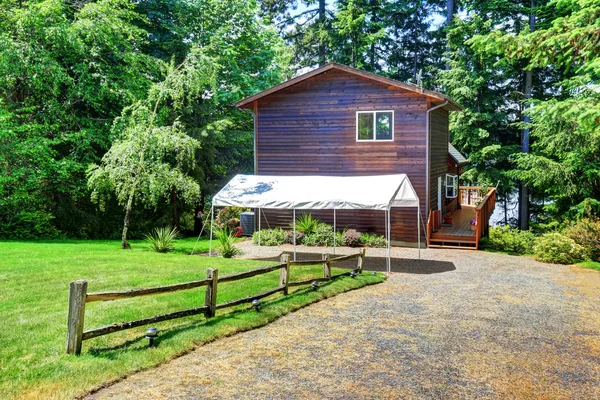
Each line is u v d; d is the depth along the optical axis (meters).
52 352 6.93
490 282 14.27
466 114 33.50
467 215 27.77
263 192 17.20
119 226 27.89
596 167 24.67
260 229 23.48
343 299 11.62
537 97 35.84
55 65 21.89
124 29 24.50
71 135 23.06
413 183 21.20
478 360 7.70
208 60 18.55
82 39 23.89
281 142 23.02
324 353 7.76
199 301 9.95
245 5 32.66
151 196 17.39
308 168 22.67
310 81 22.42
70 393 5.83
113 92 23.77
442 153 24.73
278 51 37.94
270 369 7.02
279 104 22.95
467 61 33.59
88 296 7.04
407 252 19.84
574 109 11.80
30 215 21.06
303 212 23.12
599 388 6.78
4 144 20.67
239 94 31.56
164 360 7.09
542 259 18.41
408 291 12.76
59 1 22.62
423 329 9.27
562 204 27.73
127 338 7.72
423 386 6.62
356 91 21.80
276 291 10.87
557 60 13.72
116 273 12.51
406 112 21.14
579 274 15.98
